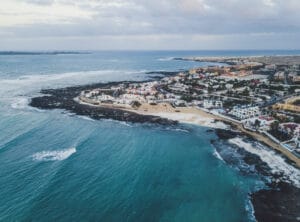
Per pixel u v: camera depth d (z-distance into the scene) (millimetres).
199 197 58844
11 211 50719
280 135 87625
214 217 52375
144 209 54250
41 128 99938
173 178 66500
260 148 81312
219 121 108938
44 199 55000
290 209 53625
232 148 82750
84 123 108375
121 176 66500
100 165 71750
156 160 76125
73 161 72938
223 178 66375
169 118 114125
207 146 85750
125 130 100875
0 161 70500
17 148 79750
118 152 80812
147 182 64188
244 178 66000
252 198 57906
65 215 50844
